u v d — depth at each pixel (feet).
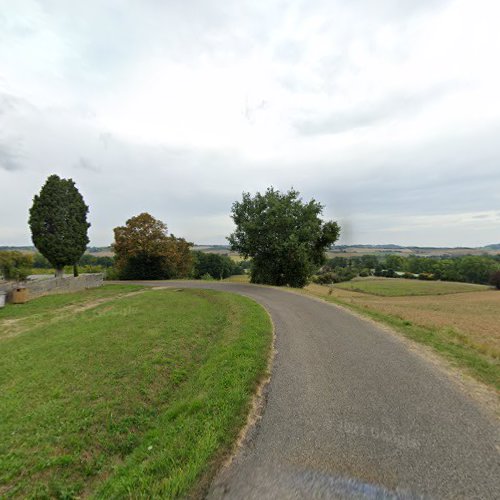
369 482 9.49
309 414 13.94
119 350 26.53
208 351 26.55
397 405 14.64
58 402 18.19
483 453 10.86
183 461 10.85
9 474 12.66
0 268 93.35
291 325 32.81
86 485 12.51
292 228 90.94
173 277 132.16
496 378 17.80
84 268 144.36
